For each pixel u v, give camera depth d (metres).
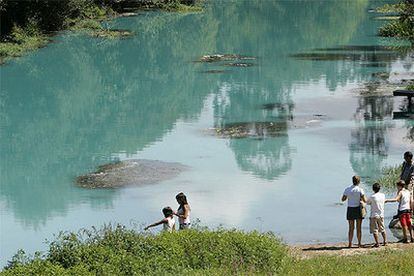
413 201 44.00
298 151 64.44
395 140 67.44
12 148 67.88
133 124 76.88
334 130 71.69
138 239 34.66
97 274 31.83
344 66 107.88
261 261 34.56
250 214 48.59
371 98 85.88
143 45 131.50
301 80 98.25
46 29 140.62
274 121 76.12
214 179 56.78
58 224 47.69
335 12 185.12
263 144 67.25
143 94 92.44
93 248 33.44
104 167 60.94
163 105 85.62
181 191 54.06
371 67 106.56
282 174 57.78
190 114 80.75
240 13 182.88
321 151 64.31
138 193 53.88
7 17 129.50
